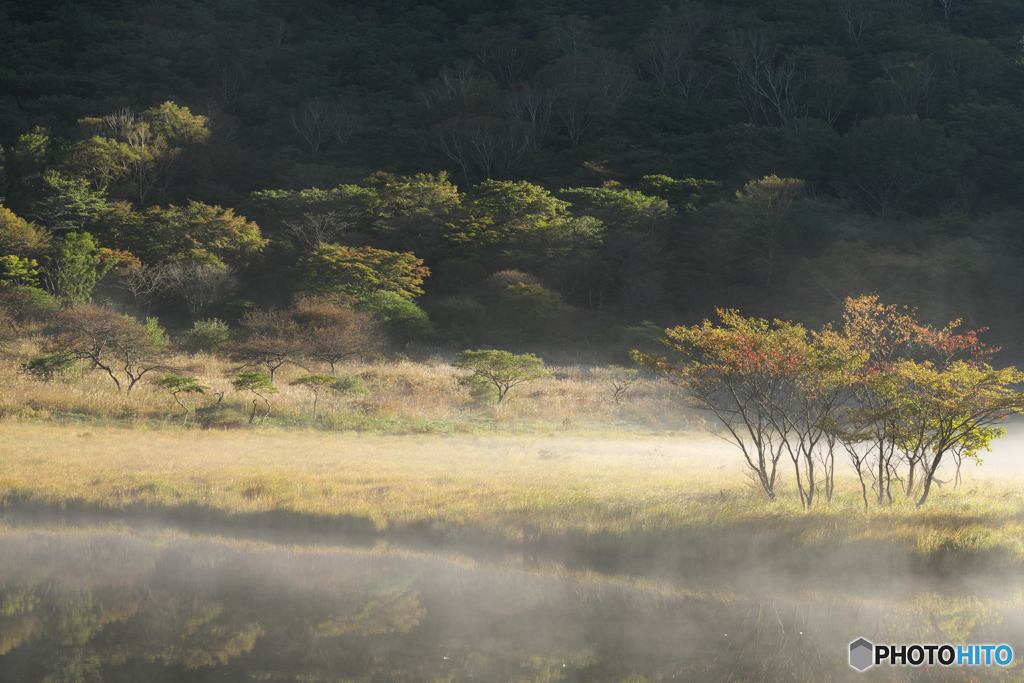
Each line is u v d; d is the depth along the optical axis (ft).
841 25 388.37
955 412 34.58
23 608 22.24
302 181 261.65
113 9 439.22
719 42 382.83
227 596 23.49
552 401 90.17
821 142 278.87
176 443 57.57
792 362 33.78
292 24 455.63
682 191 237.66
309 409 78.64
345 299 162.81
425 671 17.54
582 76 354.74
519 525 29.58
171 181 261.85
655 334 154.61
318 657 18.21
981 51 322.14
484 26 451.12
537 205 220.64
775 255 206.08
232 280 184.14
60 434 57.98
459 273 207.10
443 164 313.73
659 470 47.70
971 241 189.47
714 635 19.90
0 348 102.89
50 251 169.58
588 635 20.02
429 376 108.17
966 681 16.74
